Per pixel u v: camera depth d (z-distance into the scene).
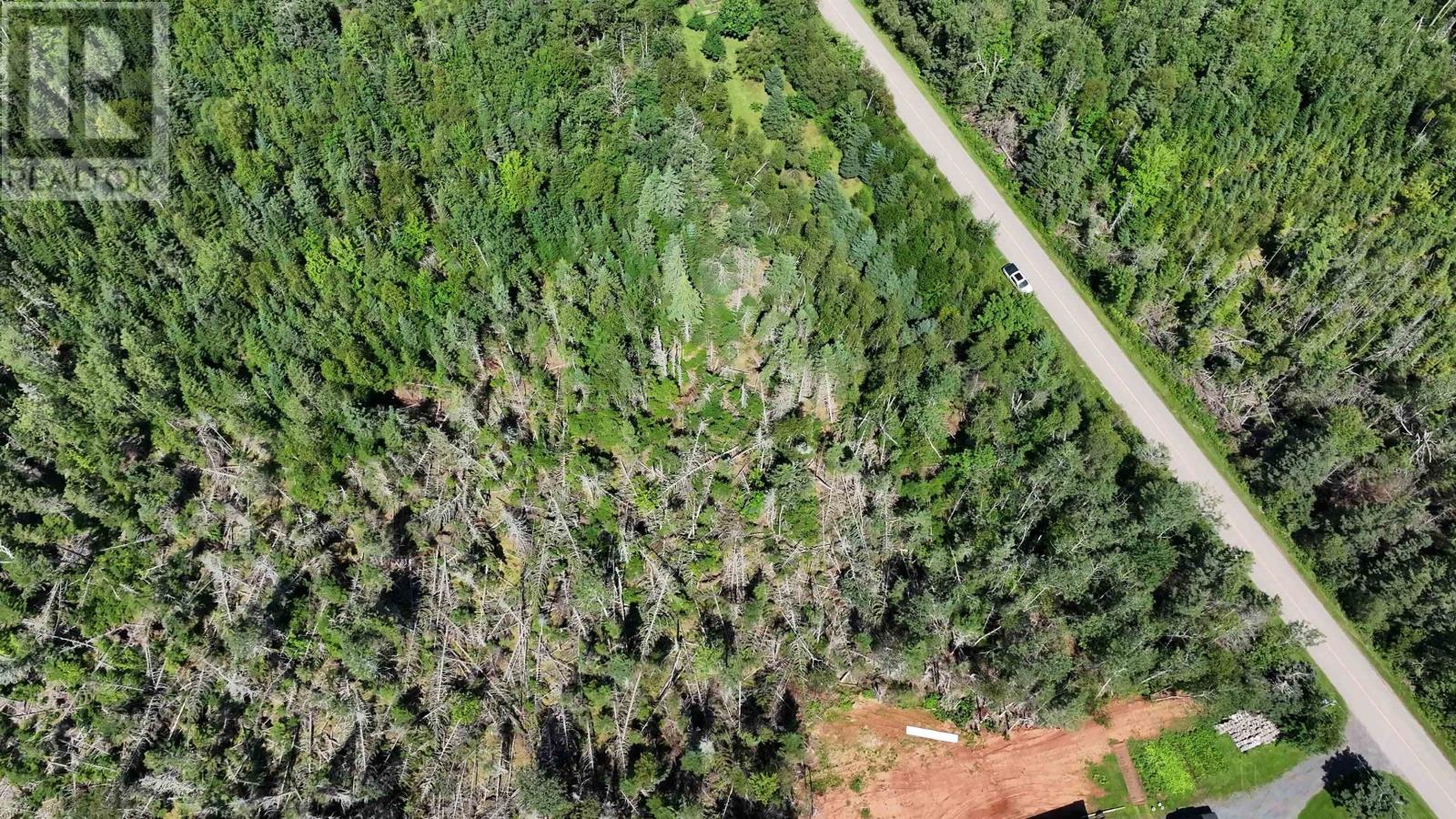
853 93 125.62
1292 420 102.88
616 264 107.31
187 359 101.31
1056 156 119.19
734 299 111.06
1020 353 101.88
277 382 97.81
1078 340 108.94
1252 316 110.50
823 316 105.38
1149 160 115.50
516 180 110.44
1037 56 130.50
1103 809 84.06
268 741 84.88
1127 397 104.44
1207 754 85.75
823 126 125.81
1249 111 123.56
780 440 99.00
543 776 79.31
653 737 85.88
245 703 86.62
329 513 96.25
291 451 96.44
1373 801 79.69
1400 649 87.31
